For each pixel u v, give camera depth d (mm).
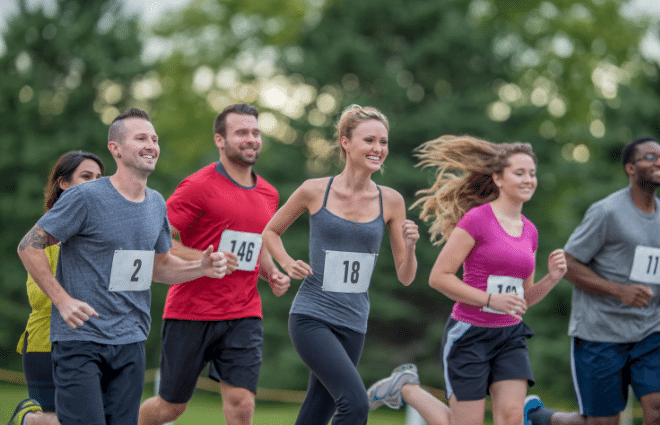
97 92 39688
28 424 8492
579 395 8984
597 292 8719
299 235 33656
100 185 6734
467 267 8055
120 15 40906
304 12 39750
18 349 8672
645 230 8836
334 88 37750
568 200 30766
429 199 9039
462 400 7930
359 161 7676
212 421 25328
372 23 37281
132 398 6785
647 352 8664
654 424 8594
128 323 6816
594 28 37500
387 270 33531
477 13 39500
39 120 38969
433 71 36969
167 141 39406
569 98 38219
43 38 39625
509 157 7992
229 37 40844
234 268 7094
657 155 8734
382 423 27047
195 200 8430
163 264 7336
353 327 7734
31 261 6406
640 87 32688
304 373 32594
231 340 8453
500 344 7957
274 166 35312
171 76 40688
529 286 8320
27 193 36969
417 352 34875
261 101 39719
